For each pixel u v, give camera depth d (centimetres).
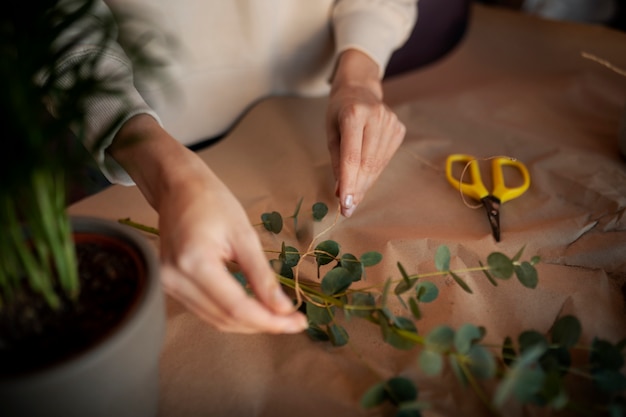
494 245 63
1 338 37
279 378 50
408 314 55
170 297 59
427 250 62
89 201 71
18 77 32
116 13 39
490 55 110
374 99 76
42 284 37
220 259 44
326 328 55
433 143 82
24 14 35
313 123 86
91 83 36
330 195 71
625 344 46
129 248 43
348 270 55
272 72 95
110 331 36
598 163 76
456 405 47
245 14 85
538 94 95
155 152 51
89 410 37
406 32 98
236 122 95
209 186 47
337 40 89
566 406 46
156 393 47
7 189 32
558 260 62
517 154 80
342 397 48
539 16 114
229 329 45
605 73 97
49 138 34
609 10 120
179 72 84
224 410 48
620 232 65
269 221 63
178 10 79
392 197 71
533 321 55
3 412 35
